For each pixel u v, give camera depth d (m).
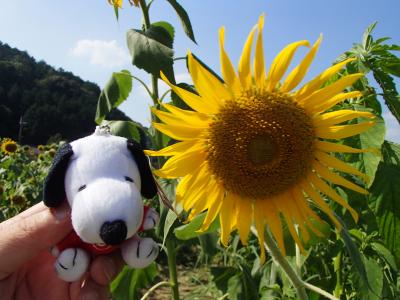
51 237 0.20
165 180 0.35
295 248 0.32
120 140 0.20
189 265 1.15
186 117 0.26
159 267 1.10
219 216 0.29
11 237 0.20
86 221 0.18
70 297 0.24
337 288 0.40
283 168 0.27
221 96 0.26
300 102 0.27
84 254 0.20
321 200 0.27
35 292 0.24
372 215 0.38
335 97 0.26
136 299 0.44
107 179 0.19
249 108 0.26
